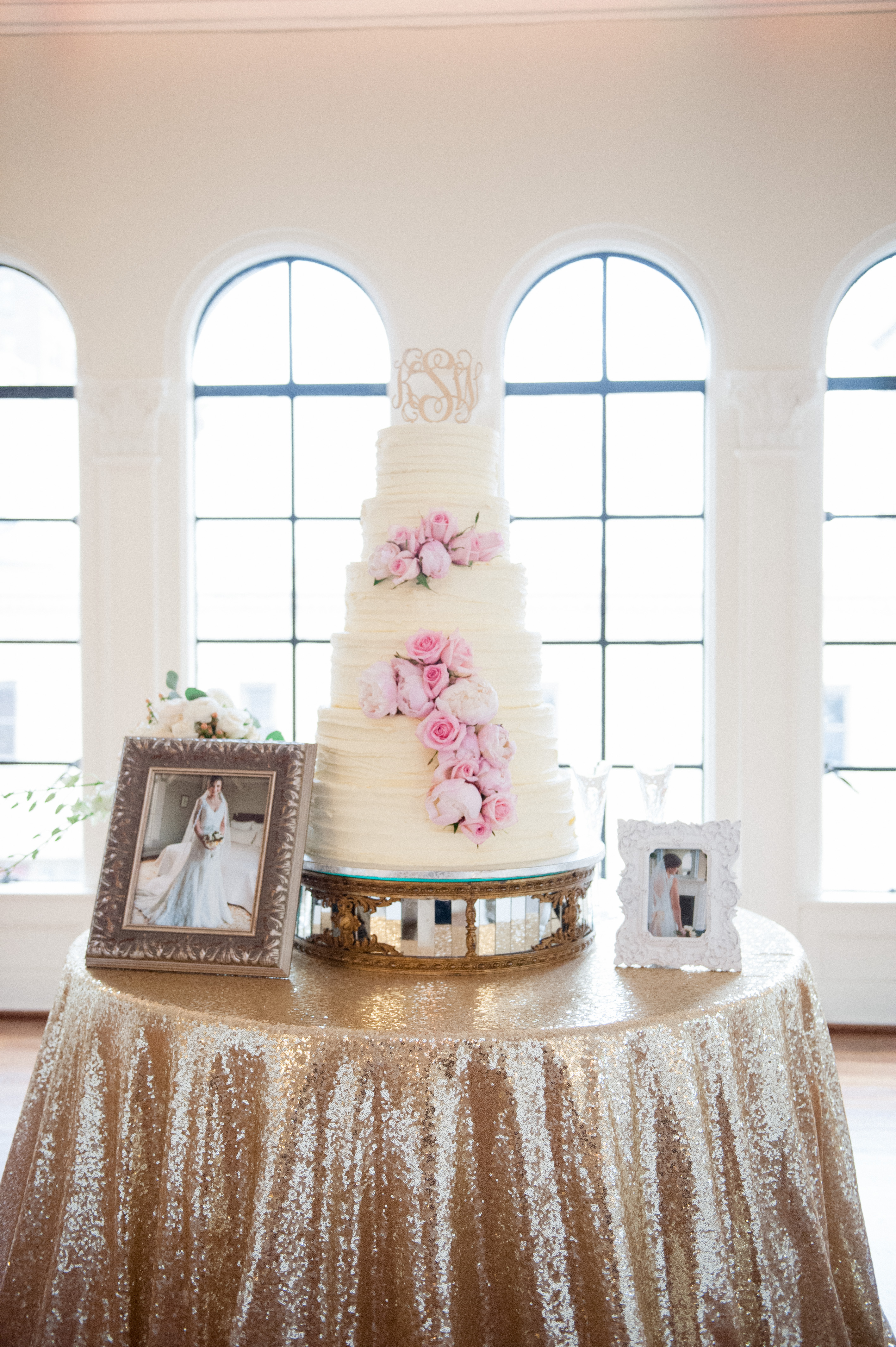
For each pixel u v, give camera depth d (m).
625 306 4.43
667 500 4.46
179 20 4.27
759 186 4.21
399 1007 1.64
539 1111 1.49
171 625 4.38
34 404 4.59
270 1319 1.43
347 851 1.93
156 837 1.91
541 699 2.11
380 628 2.02
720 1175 1.62
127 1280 1.60
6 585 4.62
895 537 4.42
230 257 4.32
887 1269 2.47
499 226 4.25
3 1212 1.87
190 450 4.44
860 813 4.47
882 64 4.18
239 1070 1.54
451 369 2.18
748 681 4.24
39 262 4.34
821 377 4.25
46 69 4.33
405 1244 1.44
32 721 4.65
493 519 2.05
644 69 4.22
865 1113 3.39
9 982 4.35
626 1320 1.42
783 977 1.85
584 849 2.12
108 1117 1.68
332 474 4.52
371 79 4.27
